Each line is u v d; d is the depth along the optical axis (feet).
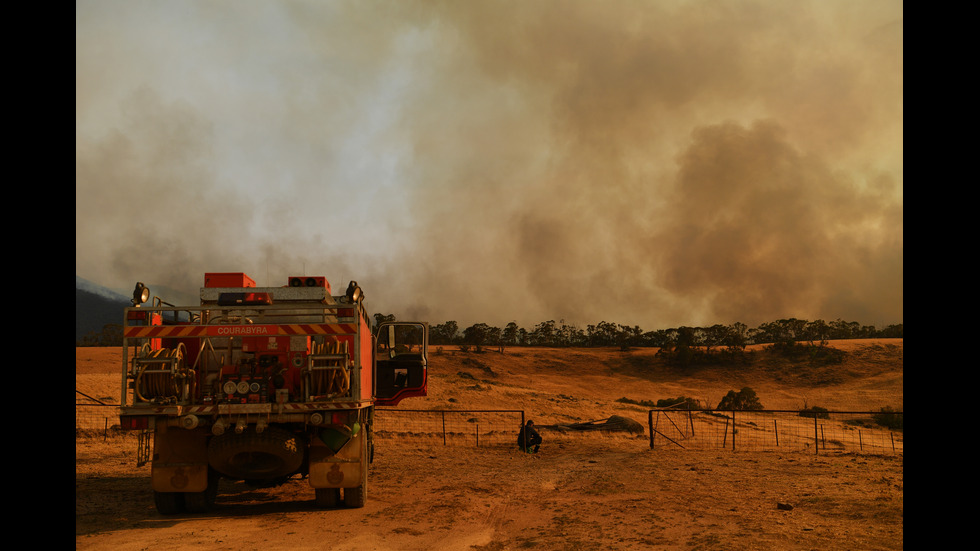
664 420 159.22
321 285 36.40
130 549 25.89
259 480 34.40
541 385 505.25
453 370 507.30
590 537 28.43
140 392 30.71
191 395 31.76
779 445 104.27
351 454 34.53
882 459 66.44
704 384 549.95
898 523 30.30
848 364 546.26
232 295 34.40
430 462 62.08
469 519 32.86
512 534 29.53
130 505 36.83
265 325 32.32
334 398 32.30
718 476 50.55
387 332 52.70
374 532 29.50
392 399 51.62
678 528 30.14
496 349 652.89
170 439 33.27
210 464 32.91
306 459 35.91
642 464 61.00
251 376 31.91
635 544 26.99
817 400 455.63
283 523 31.40
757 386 531.09
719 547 26.05
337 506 35.78
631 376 578.66
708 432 132.05
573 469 56.70
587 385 533.55
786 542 26.94
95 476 49.14
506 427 118.21
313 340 34.19
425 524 31.37
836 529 29.48
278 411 31.55
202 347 32.22
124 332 31.17
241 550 25.95
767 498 39.06
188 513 34.09
